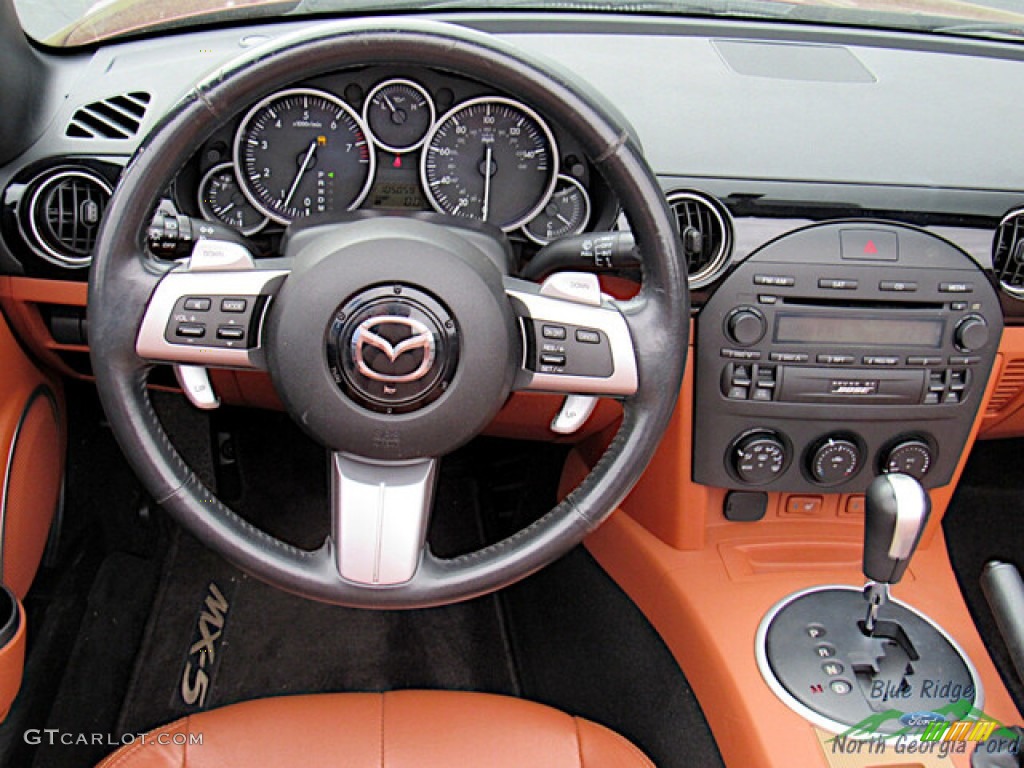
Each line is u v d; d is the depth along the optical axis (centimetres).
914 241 132
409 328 92
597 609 164
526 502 204
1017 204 133
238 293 96
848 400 135
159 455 100
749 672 126
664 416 103
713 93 141
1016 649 120
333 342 93
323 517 207
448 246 96
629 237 108
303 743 112
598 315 100
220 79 90
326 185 133
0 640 101
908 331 134
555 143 128
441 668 183
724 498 149
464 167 131
